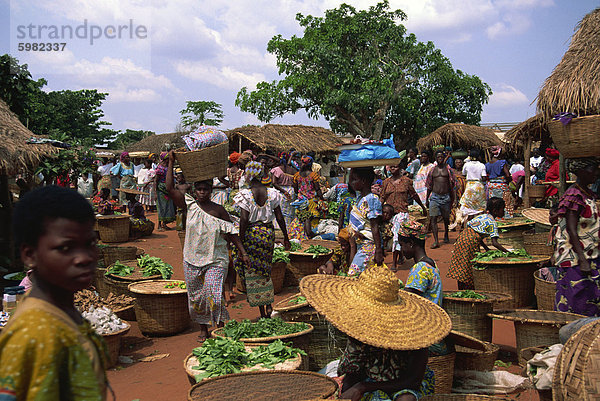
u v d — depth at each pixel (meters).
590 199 4.91
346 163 6.02
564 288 5.07
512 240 9.62
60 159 8.21
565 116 5.16
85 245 1.59
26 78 10.95
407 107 37.00
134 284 6.38
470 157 13.01
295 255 8.22
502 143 23.69
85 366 1.48
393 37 35.28
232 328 4.64
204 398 3.26
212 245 5.62
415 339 3.11
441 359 4.09
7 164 7.52
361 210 5.81
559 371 3.03
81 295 5.89
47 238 1.52
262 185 6.21
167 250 11.86
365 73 34.16
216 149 5.59
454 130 23.70
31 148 7.96
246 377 3.59
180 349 5.75
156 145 36.72
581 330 3.10
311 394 3.32
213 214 5.70
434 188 11.22
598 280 4.87
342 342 4.96
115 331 5.19
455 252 6.98
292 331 4.60
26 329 1.41
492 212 7.13
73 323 1.52
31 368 1.39
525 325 4.86
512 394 4.37
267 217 6.23
